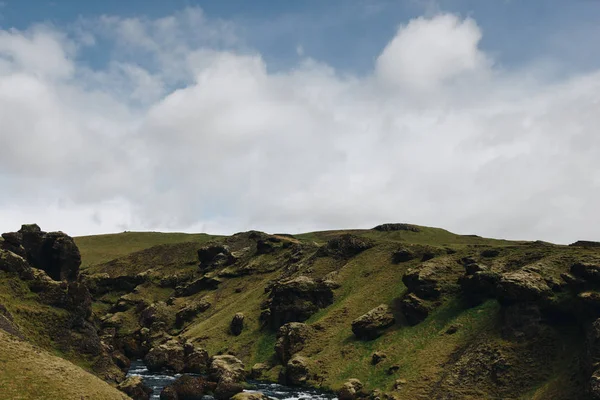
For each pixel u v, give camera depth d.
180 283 193.62
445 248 126.88
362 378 87.19
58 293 95.06
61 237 131.50
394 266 129.00
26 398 45.16
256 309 141.38
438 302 101.25
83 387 52.44
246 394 75.31
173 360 115.25
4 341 56.12
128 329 159.50
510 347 75.56
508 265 97.81
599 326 62.75
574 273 78.38
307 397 82.50
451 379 74.88
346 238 153.00
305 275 145.12
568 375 65.25
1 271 92.81
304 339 109.25
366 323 101.69
